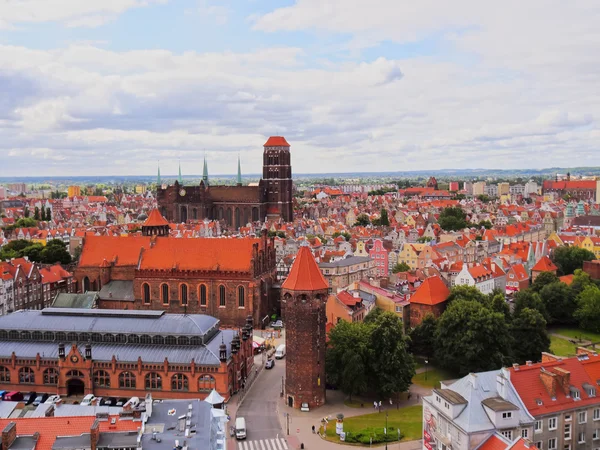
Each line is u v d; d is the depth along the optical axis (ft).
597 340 611.88
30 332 474.90
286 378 438.40
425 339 529.45
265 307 652.89
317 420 410.31
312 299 425.28
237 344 460.96
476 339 474.49
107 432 272.10
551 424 308.60
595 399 320.70
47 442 263.49
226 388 436.76
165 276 629.10
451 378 494.59
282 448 366.84
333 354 450.71
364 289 619.67
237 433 378.73
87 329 468.75
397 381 435.53
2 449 257.55
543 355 366.63
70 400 441.27
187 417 298.76
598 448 322.14
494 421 291.79
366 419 411.13
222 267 619.26
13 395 444.96
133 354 450.71
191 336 455.63
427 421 328.08
